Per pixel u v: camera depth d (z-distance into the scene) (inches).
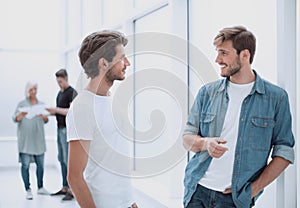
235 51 82.5
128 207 56.6
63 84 202.2
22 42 309.6
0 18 306.3
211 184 83.7
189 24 138.9
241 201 80.9
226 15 116.1
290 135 82.1
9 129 305.3
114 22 195.8
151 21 162.7
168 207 66.0
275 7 94.5
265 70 98.0
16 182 252.8
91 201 55.2
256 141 81.4
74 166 54.8
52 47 313.3
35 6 311.9
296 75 91.3
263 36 99.0
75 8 274.8
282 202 91.3
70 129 54.9
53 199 201.8
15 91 307.0
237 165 81.4
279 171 81.0
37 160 213.8
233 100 83.2
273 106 81.8
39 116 211.0
